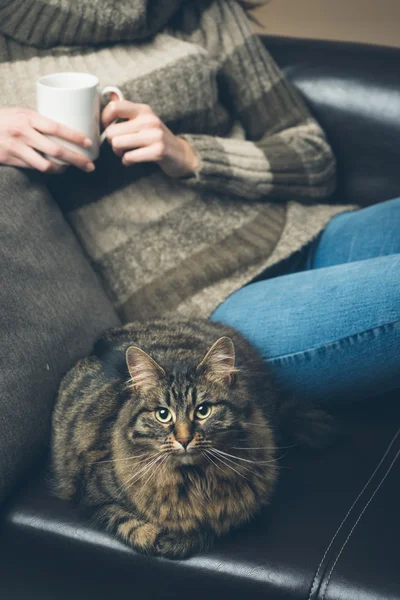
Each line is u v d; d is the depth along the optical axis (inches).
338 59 68.0
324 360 48.1
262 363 48.3
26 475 43.0
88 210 54.1
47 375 43.3
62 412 43.6
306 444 44.4
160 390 39.1
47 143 46.6
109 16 53.9
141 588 38.5
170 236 54.9
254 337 49.8
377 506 39.5
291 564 36.3
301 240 57.3
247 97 62.7
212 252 55.1
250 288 52.8
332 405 50.8
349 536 37.5
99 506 39.6
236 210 58.1
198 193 57.0
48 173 51.7
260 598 36.1
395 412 48.7
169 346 45.6
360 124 65.7
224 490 38.6
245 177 56.7
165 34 59.0
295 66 68.5
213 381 39.9
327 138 66.9
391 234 56.3
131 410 39.8
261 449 40.4
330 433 45.0
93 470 40.4
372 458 43.5
